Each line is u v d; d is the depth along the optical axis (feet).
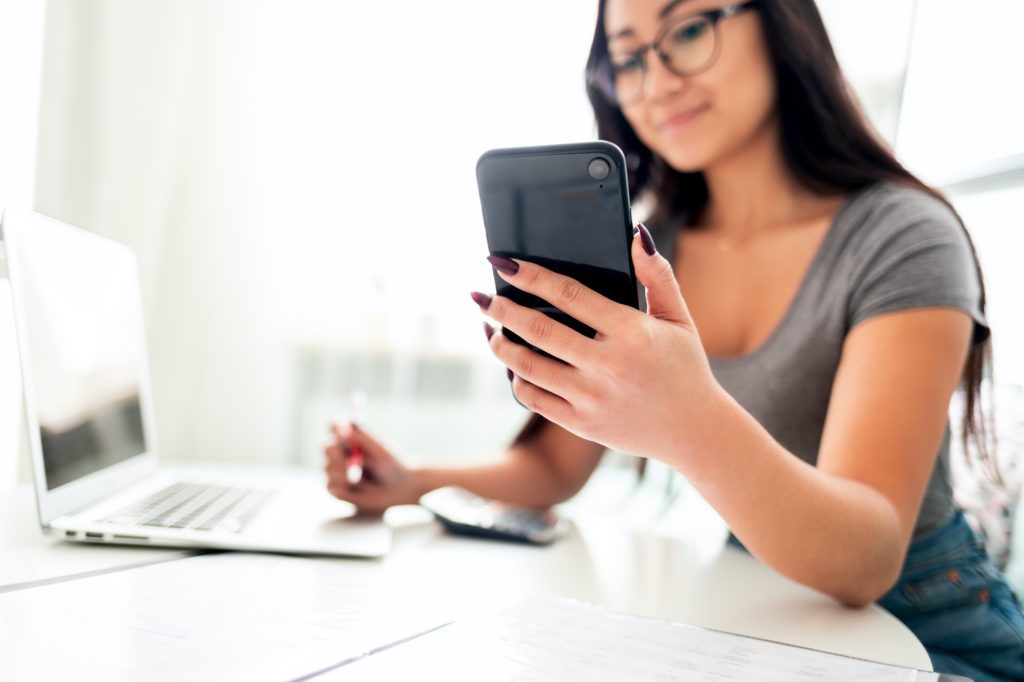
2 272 1.97
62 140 5.12
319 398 5.70
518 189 1.65
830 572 1.73
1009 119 3.41
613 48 2.97
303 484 3.08
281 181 5.56
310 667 1.26
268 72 5.51
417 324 5.62
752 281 2.97
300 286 5.61
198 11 5.41
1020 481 2.80
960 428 2.80
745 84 2.76
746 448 1.60
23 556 1.89
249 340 5.46
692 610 1.81
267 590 1.71
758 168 3.02
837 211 2.77
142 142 5.22
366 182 5.61
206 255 5.43
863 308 2.34
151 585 1.68
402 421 5.59
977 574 2.38
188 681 1.17
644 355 1.48
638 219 3.65
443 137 5.58
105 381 2.56
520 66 5.51
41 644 1.29
